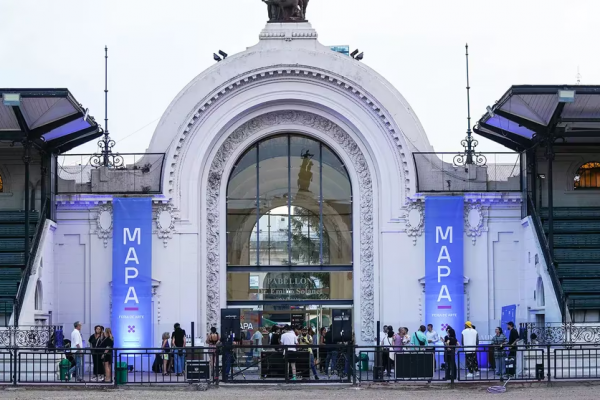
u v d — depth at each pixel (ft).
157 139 184.85
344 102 185.26
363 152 186.70
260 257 187.52
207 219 185.78
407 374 142.51
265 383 142.72
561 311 165.78
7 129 175.42
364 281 185.98
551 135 171.12
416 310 182.50
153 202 182.91
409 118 185.37
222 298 185.37
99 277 183.42
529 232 181.16
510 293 184.44
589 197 188.14
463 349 163.73
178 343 168.35
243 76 183.01
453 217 182.29
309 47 185.26
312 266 187.52
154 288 181.68
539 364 143.02
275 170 188.85
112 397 131.54
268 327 186.19
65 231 184.44
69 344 173.37
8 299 167.53
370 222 186.50
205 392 137.69
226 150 187.21
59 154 188.03
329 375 147.54
